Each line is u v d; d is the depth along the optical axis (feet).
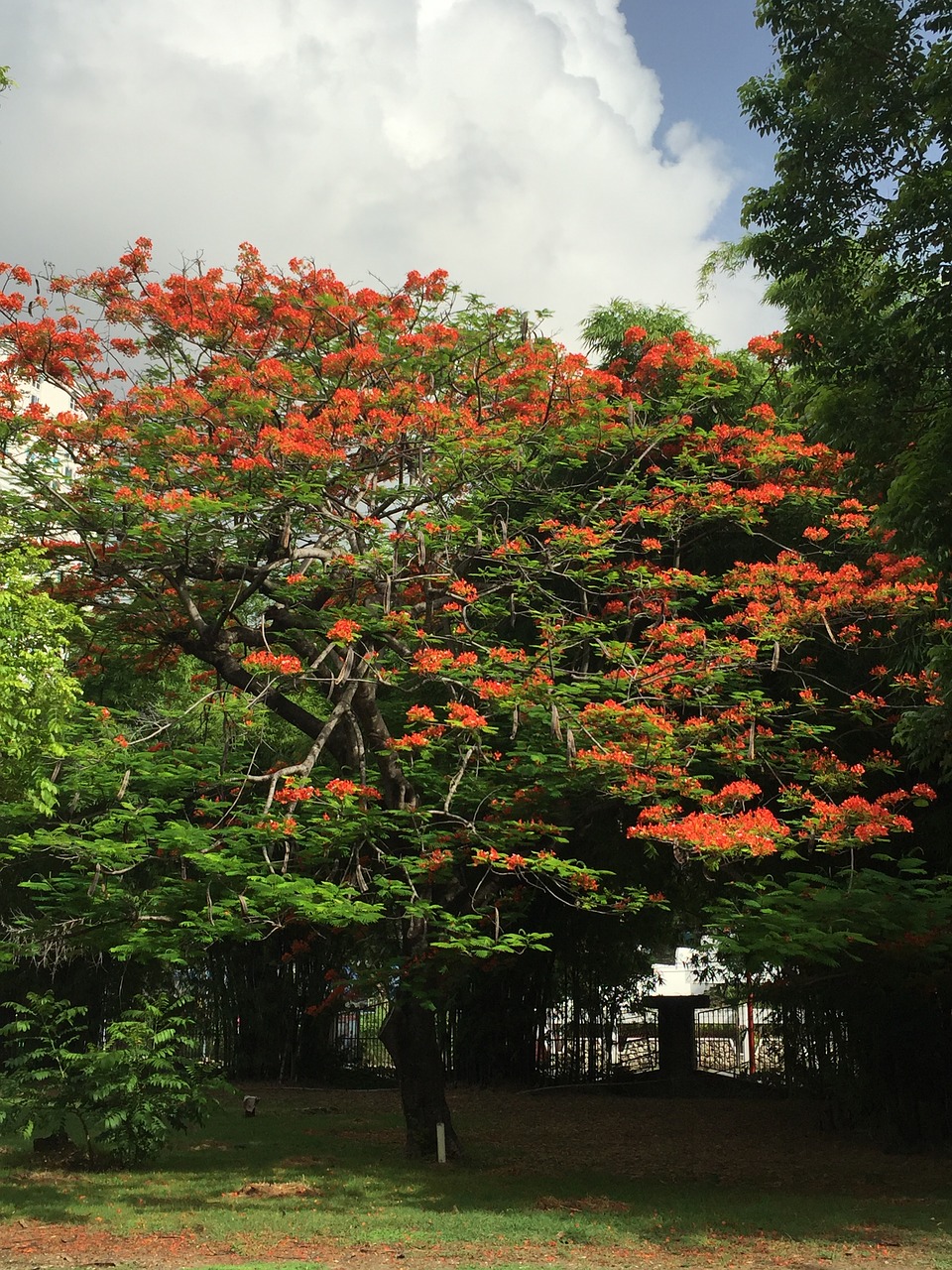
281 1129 46.65
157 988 62.13
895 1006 40.27
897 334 31.89
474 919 35.60
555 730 31.68
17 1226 29.60
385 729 38.86
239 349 40.70
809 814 38.29
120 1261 26.16
